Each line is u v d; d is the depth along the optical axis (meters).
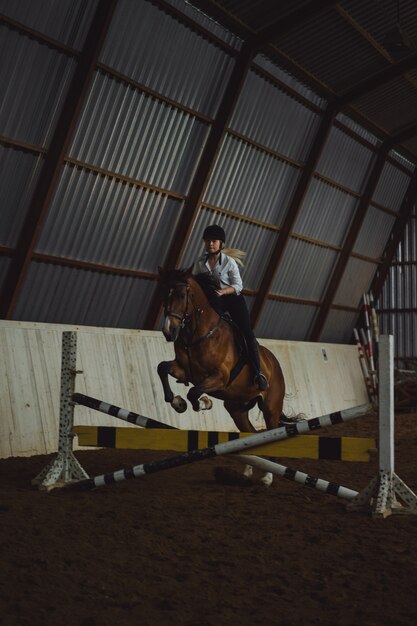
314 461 9.52
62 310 11.49
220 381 6.88
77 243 11.17
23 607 3.54
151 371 11.89
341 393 18.12
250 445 6.27
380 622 3.51
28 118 9.66
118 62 10.52
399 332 21.62
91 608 3.60
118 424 10.79
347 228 18.83
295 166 15.52
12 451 8.94
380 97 16.45
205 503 6.29
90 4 9.70
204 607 3.66
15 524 5.17
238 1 11.73
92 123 10.52
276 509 6.12
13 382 9.29
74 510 5.80
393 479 6.02
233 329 7.20
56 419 9.73
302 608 3.69
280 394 7.92
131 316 12.95
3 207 9.82
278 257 15.95
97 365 10.83
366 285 21.41
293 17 12.38
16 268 10.14
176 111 11.88
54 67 9.66
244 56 12.59
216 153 12.75
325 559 4.58
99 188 11.08
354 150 17.56
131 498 6.41
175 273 6.85
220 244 7.36
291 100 14.50
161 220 12.59
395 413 18.92
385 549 4.83
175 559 4.48
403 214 21.33
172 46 11.27
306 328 19.08
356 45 14.11
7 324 9.61
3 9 8.76
